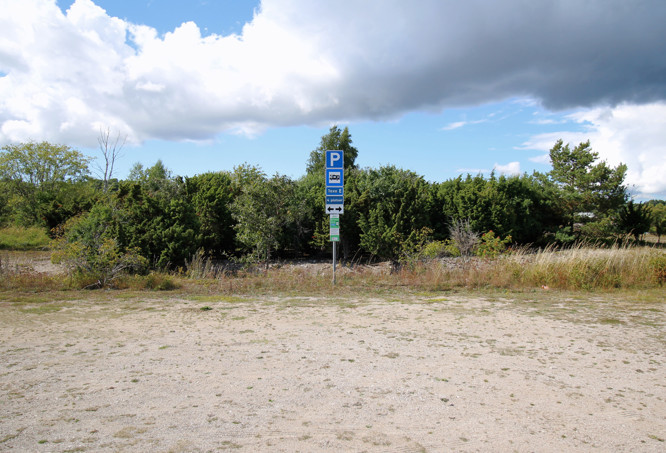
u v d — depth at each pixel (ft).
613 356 17.39
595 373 15.43
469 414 12.10
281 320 24.14
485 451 10.05
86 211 81.30
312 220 75.87
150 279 37.01
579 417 11.94
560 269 37.60
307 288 36.17
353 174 91.56
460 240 59.98
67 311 26.53
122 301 30.17
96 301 30.07
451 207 83.35
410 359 16.97
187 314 25.77
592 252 42.32
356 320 24.14
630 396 13.43
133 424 11.30
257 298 31.76
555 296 32.35
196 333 21.08
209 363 16.40
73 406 12.44
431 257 51.47
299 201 72.38
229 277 44.21
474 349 18.35
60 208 85.87
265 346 18.78
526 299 31.12
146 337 20.31
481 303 29.53
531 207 98.37
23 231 100.78
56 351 17.95
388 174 84.74
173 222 55.31
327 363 16.43
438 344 19.12
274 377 14.93
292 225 72.79
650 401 13.05
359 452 9.95
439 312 26.40
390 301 30.45
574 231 108.06
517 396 13.39
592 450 10.16
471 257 49.08
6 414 11.89
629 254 41.83
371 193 78.74
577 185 103.55
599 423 11.60
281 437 10.66
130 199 62.39
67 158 127.34
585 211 107.04
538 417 11.94
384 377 14.96
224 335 20.70
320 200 76.33
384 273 45.09
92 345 18.90
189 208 58.70
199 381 14.51
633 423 11.62
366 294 33.55
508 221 82.84
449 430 11.12
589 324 23.04
